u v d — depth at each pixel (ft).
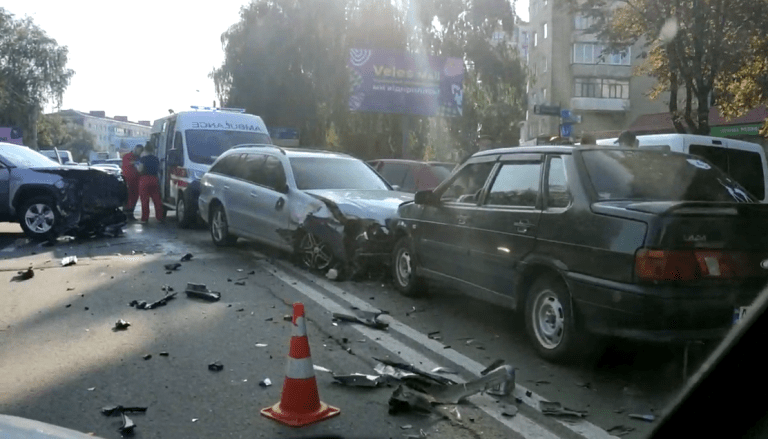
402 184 48.75
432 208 25.91
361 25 117.60
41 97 213.66
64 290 28.60
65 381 17.74
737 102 57.98
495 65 132.77
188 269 33.63
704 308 16.46
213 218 41.81
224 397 16.79
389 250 30.58
